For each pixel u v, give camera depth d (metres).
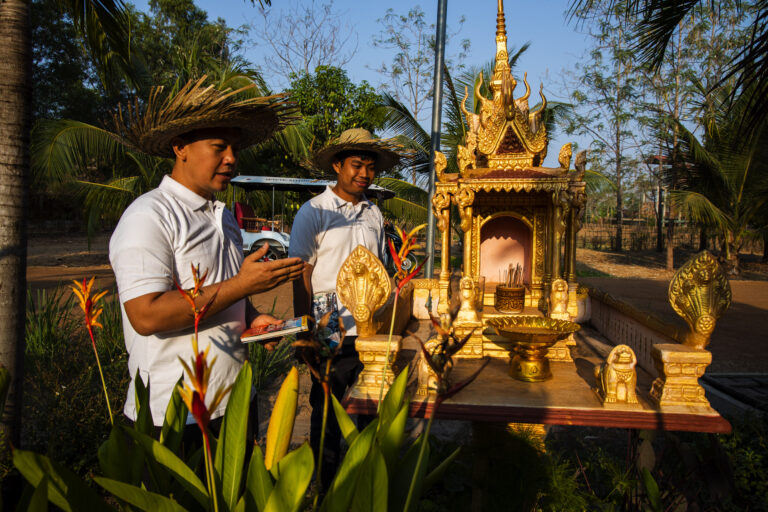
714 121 13.57
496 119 2.47
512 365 2.08
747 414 3.31
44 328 5.18
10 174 2.47
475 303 2.49
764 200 13.67
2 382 1.14
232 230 1.94
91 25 3.54
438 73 6.19
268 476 1.05
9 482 2.38
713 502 2.17
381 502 0.94
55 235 25.89
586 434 3.66
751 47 3.78
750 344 6.78
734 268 16.03
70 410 3.25
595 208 41.56
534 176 2.34
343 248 2.70
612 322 2.75
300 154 12.29
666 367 1.69
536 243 2.72
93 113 22.03
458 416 1.75
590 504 2.41
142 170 11.34
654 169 22.84
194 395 0.83
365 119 12.12
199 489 1.03
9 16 2.45
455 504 2.37
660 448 2.93
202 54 12.99
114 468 1.10
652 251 26.12
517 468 2.04
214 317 1.68
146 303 1.42
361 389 1.79
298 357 2.41
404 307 2.85
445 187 2.47
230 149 1.72
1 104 2.46
